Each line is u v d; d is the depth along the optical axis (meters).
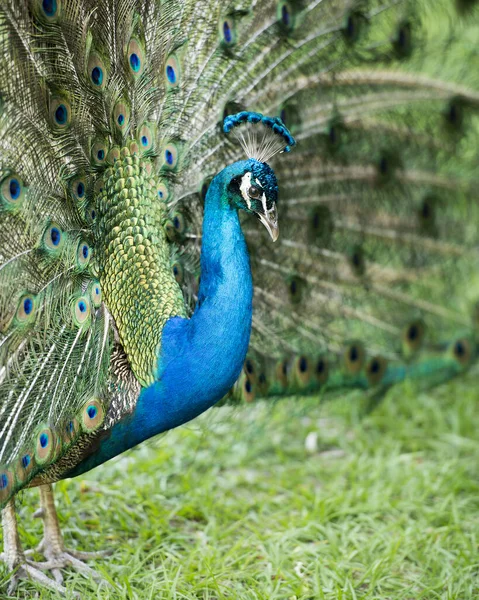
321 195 7.90
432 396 9.88
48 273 5.61
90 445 5.60
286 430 9.14
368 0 7.79
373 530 7.32
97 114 5.72
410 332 8.95
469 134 9.13
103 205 5.84
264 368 7.25
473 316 9.39
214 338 5.48
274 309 7.38
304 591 6.23
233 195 5.49
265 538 7.07
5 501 5.11
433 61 8.80
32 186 5.50
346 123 8.04
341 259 8.37
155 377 5.58
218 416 7.36
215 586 6.14
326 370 8.00
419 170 9.05
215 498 7.81
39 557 6.52
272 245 7.28
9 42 5.26
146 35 5.93
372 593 6.27
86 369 5.54
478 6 8.88
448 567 6.56
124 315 5.79
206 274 5.58
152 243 5.91
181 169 6.18
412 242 9.05
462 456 8.77
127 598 6.07
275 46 6.77
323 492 7.95
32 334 5.51
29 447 5.23
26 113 5.39
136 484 7.83
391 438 9.06
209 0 6.17
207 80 6.27
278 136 5.51
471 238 9.40
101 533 7.00
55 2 5.39
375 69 8.21
